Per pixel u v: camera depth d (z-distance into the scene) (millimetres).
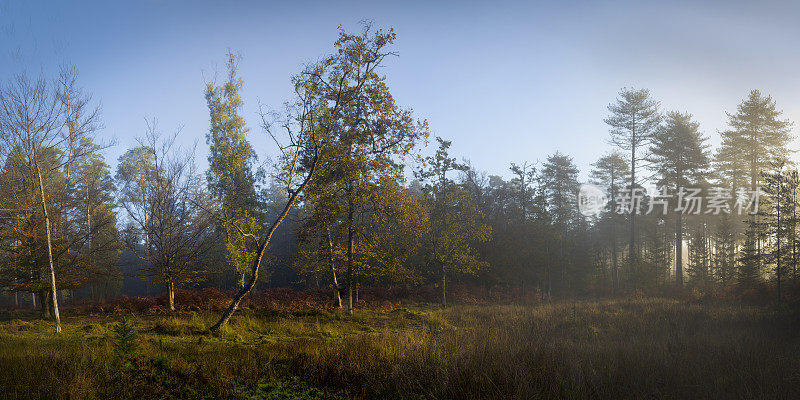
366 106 19234
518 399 5598
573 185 53219
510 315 17984
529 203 40406
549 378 6387
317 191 18203
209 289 24109
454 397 5883
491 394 5824
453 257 27516
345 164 18547
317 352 8156
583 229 52188
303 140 16266
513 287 38438
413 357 7402
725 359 7984
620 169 46156
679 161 38844
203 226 23234
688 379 6723
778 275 26875
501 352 7652
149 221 22375
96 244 29219
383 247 22312
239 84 33188
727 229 38375
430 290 32781
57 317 14023
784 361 7680
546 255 36625
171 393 6285
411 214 21188
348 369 7086
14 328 14875
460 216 28875
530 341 9305
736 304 24609
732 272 35844
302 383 6875
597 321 15469
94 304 25312
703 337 10711
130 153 38250
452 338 9461
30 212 20000
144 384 6406
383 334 10922
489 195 42188
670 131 39656
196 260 23766
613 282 41312
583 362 7324
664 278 43406
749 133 39219
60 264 22125
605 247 49875
